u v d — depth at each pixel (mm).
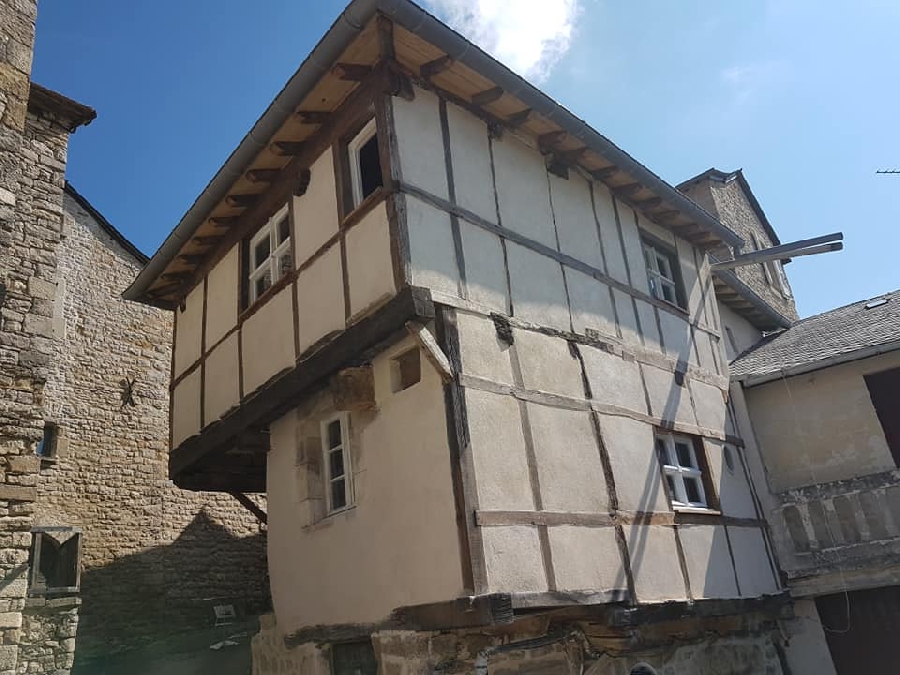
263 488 10398
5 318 7617
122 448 13844
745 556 8688
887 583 8516
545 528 6184
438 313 6281
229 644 12570
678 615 7090
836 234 10406
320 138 7645
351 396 6656
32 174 8852
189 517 14477
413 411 6281
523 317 7094
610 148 8422
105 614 12516
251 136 7469
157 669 11414
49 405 12992
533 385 6816
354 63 6801
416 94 7008
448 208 6836
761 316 13758
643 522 7285
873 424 9453
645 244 9922
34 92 9148
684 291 10195
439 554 5734
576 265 8156
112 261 15016
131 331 14812
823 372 9969
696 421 9055
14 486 6988
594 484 6930
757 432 10258
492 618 5227
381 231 6488
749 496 9445
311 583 7172
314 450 7621
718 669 7910
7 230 7746
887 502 8758
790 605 9125
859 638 8852
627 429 7738
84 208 14820
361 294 6602
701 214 10156
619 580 6633
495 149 7703
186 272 10094
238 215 9000
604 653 6738
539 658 6449
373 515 6500
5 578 6656
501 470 6070
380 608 6230
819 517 9203
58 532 10305
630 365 8297
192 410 9305
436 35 6414
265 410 7668
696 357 9781
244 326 8461
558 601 5934
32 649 9156
